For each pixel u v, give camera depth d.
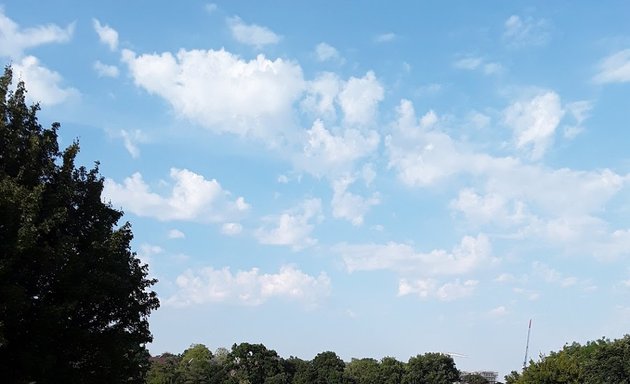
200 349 169.12
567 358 74.00
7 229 25.06
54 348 28.50
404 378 145.50
